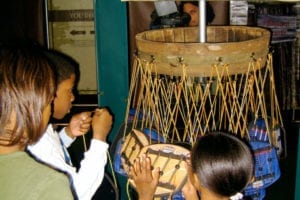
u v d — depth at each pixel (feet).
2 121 2.28
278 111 4.00
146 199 3.34
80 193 3.61
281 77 11.23
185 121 3.79
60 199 2.25
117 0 5.68
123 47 5.83
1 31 8.93
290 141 10.00
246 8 9.02
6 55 2.43
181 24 7.42
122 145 3.75
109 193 5.04
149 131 3.72
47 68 2.47
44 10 9.07
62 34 12.93
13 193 2.22
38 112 2.35
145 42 3.39
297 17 10.91
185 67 3.23
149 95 3.62
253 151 3.61
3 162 2.30
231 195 3.46
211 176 3.34
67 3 12.71
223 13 7.56
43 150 3.60
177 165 3.37
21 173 2.28
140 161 3.35
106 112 4.09
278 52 11.12
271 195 8.00
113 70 5.92
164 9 7.30
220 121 3.79
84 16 12.79
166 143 3.57
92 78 13.11
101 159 3.86
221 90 3.40
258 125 3.86
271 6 10.82
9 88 2.27
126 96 5.97
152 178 3.34
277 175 3.67
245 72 3.36
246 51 3.25
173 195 3.43
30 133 2.36
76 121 4.61
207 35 4.28
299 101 11.32
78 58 13.09
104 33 5.80
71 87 3.97
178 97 3.58
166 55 3.25
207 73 3.25
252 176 3.49
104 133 3.98
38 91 2.34
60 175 2.35
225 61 3.21
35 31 8.96
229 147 3.38
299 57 11.15
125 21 5.74
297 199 5.97
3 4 8.80
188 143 3.65
